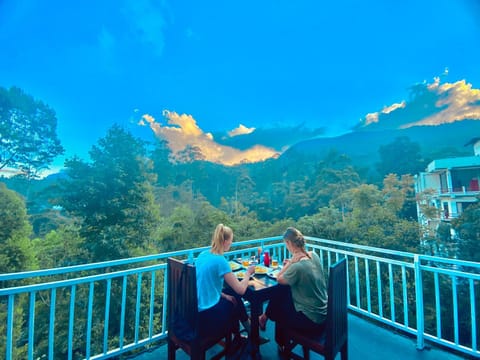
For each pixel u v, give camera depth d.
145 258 2.47
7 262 12.12
